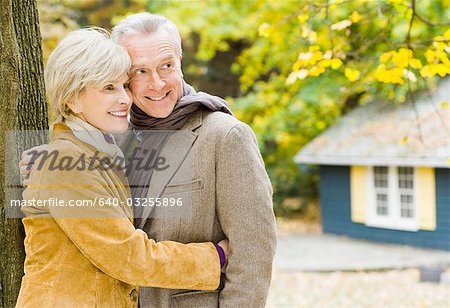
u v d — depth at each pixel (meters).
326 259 14.95
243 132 3.28
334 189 18.77
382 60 5.52
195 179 3.28
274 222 3.30
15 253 3.64
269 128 17.73
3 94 3.62
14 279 3.64
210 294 3.35
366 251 15.97
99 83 3.03
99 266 2.98
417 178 16.33
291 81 5.68
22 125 3.75
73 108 3.09
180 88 3.38
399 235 16.94
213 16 15.27
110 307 3.05
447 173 15.65
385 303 10.97
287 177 22.77
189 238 3.31
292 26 13.46
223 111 3.48
